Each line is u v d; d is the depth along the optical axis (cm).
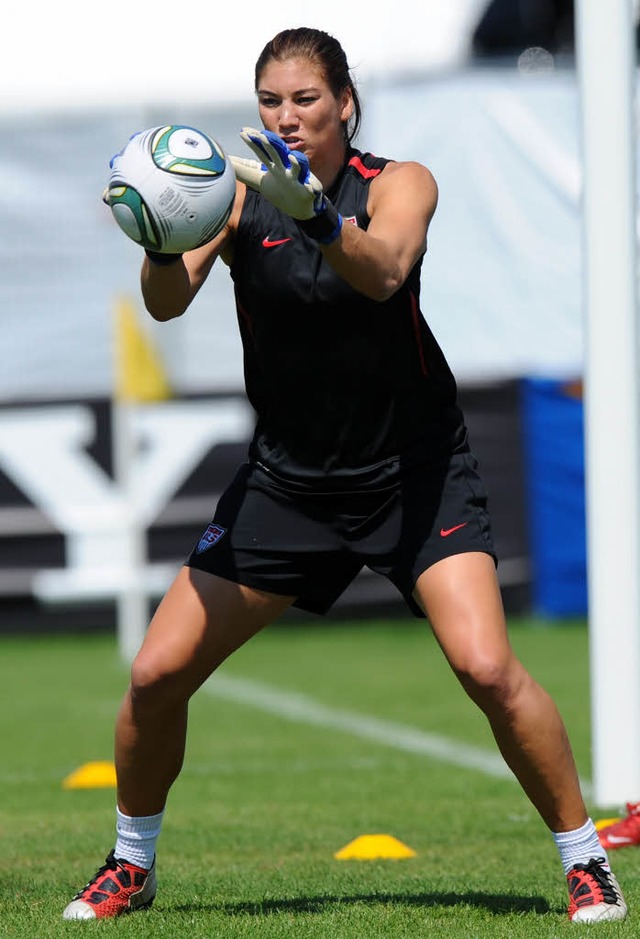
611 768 2223
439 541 1427
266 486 1470
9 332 5400
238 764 2805
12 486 5066
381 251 1284
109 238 5403
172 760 1496
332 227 1243
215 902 1611
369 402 1422
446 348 5406
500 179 5372
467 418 5141
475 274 5397
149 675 1444
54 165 5391
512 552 5191
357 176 1435
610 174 2211
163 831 2145
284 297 1399
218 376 5447
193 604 1466
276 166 1227
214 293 5444
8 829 2184
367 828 2150
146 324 5403
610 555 2220
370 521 1450
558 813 1450
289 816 2266
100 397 5075
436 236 5391
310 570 1480
